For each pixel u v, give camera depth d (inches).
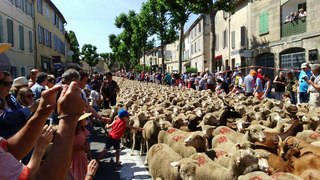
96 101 586.2
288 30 1063.0
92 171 170.1
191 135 290.7
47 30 1646.2
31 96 283.0
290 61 1053.2
